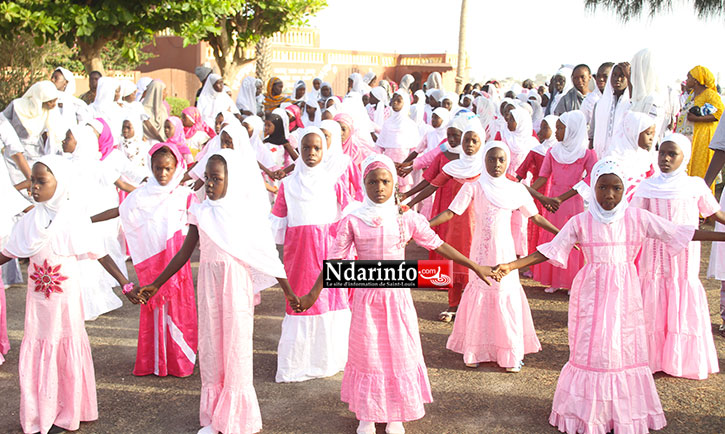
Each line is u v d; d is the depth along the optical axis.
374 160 3.94
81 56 12.75
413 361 4.02
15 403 4.61
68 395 4.13
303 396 4.70
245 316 3.98
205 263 3.95
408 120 9.85
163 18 12.16
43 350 4.05
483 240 5.09
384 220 3.97
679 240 4.02
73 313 4.11
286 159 10.02
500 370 5.09
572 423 4.05
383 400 3.96
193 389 4.80
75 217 4.05
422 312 6.52
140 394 4.72
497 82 15.79
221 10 12.73
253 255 3.98
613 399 3.96
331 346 5.07
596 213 4.04
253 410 4.03
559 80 11.57
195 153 9.89
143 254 4.89
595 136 7.05
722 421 4.20
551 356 5.37
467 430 4.14
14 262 7.39
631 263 4.07
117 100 9.94
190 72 28.66
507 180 5.08
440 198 6.37
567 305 6.69
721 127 5.48
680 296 4.86
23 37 14.46
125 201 4.90
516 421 4.26
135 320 6.38
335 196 5.17
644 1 12.30
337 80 31.16
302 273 4.99
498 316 5.03
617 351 3.96
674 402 4.48
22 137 7.31
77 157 6.66
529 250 7.36
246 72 27.48
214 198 3.98
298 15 17.05
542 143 7.37
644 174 5.77
